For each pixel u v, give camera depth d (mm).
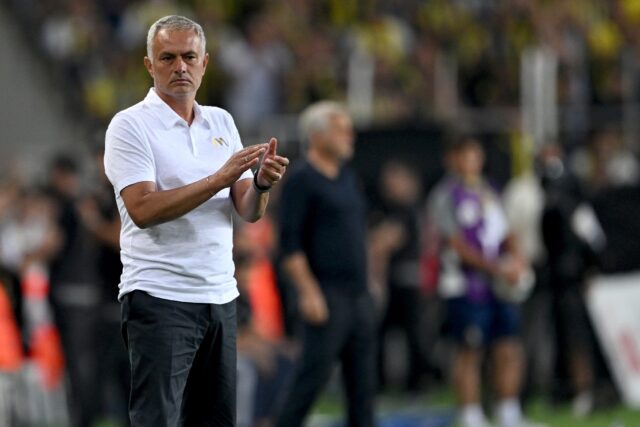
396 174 44438
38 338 38281
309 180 30031
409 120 47344
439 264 38594
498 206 37750
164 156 20297
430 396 44312
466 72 52562
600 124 49219
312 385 30000
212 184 19500
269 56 53500
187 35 20234
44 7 56531
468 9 55625
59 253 36625
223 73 53031
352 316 30141
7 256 40750
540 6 55156
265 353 34969
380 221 44094
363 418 30266
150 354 20266
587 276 41344
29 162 50562
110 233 32000
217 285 20609
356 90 50938
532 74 46125
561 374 41531
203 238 20469
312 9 56938
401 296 43875
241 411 34625
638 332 43219
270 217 40531
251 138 48844
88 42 56250
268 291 37656
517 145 45594
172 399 20344
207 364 21016
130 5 57906
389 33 54844
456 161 37781
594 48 54438
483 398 39844
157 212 19703
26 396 37438
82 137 52750
